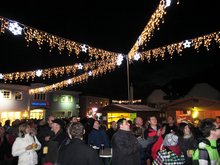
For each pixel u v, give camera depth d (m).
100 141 8.29
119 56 13.40
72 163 3.57
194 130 5.67
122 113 15.38
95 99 46.34
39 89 32.88
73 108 41.31
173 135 4.32
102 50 12.15
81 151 3.61
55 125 5.25
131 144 5.30
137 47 11.41
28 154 5.83
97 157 3.68
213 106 17.88
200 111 18.98
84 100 44.19
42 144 7.25
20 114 34.31
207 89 30.52
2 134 7.27
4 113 32.66
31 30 8.23
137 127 7.05
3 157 7.14
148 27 9.13
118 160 5.21
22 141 5.86
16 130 7.52
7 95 33.28
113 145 5.38
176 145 4.29
